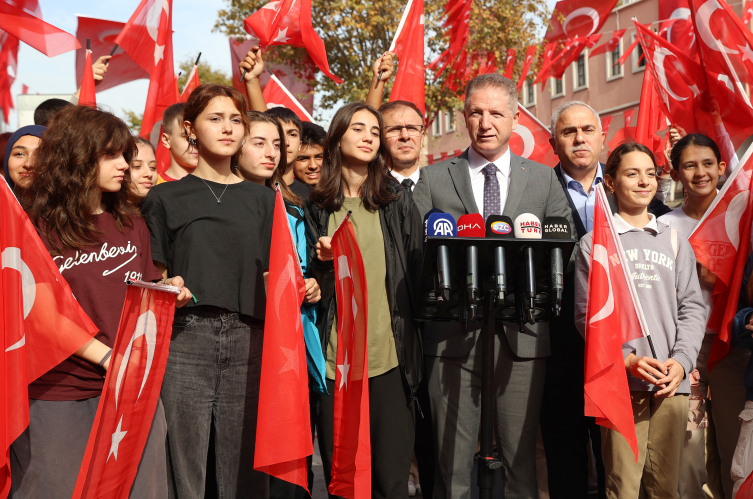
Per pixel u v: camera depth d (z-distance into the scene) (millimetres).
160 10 5129
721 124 4449
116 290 2568
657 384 2953
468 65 11891
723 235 3529
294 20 4863
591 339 2889
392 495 3016
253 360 2812
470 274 2643
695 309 3260
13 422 2324
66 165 2523
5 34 6977
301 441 2549
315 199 3275
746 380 3094
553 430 3660
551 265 2691
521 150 6051
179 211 2775
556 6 7711
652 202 4754
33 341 2404
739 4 14367
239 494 2770
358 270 2727
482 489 2836
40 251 2438
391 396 3061
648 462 3172
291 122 4156
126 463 2453
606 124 7301
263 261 2867
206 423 2715
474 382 3271
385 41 15117
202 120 2848
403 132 4176
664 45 4773
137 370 2439
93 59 6164
